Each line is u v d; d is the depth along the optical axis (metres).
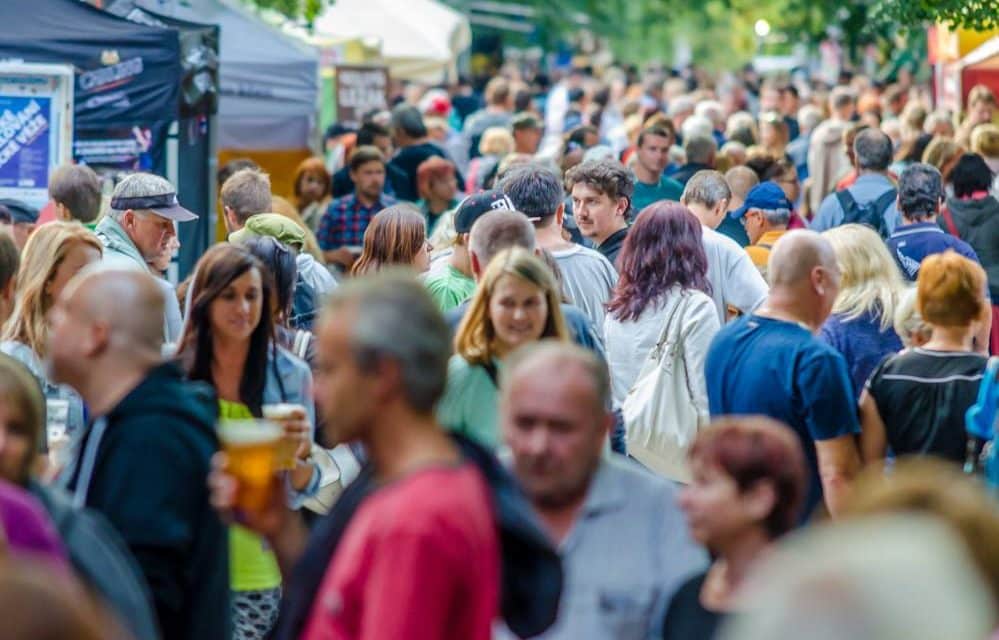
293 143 38.16
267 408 11.11
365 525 8.29
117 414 10.84
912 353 15.54
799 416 14.74
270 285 13.70
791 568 4.70
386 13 58.78
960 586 4.68
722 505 9.81
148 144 27.17
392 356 8.49
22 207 25.08
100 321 10.95
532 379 10.01
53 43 26.59
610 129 61.91
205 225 28.36
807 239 15.02
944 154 32.59
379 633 8.00
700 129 34.69
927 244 23.08
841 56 81.38
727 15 122.69
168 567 10.77
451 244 21.41
